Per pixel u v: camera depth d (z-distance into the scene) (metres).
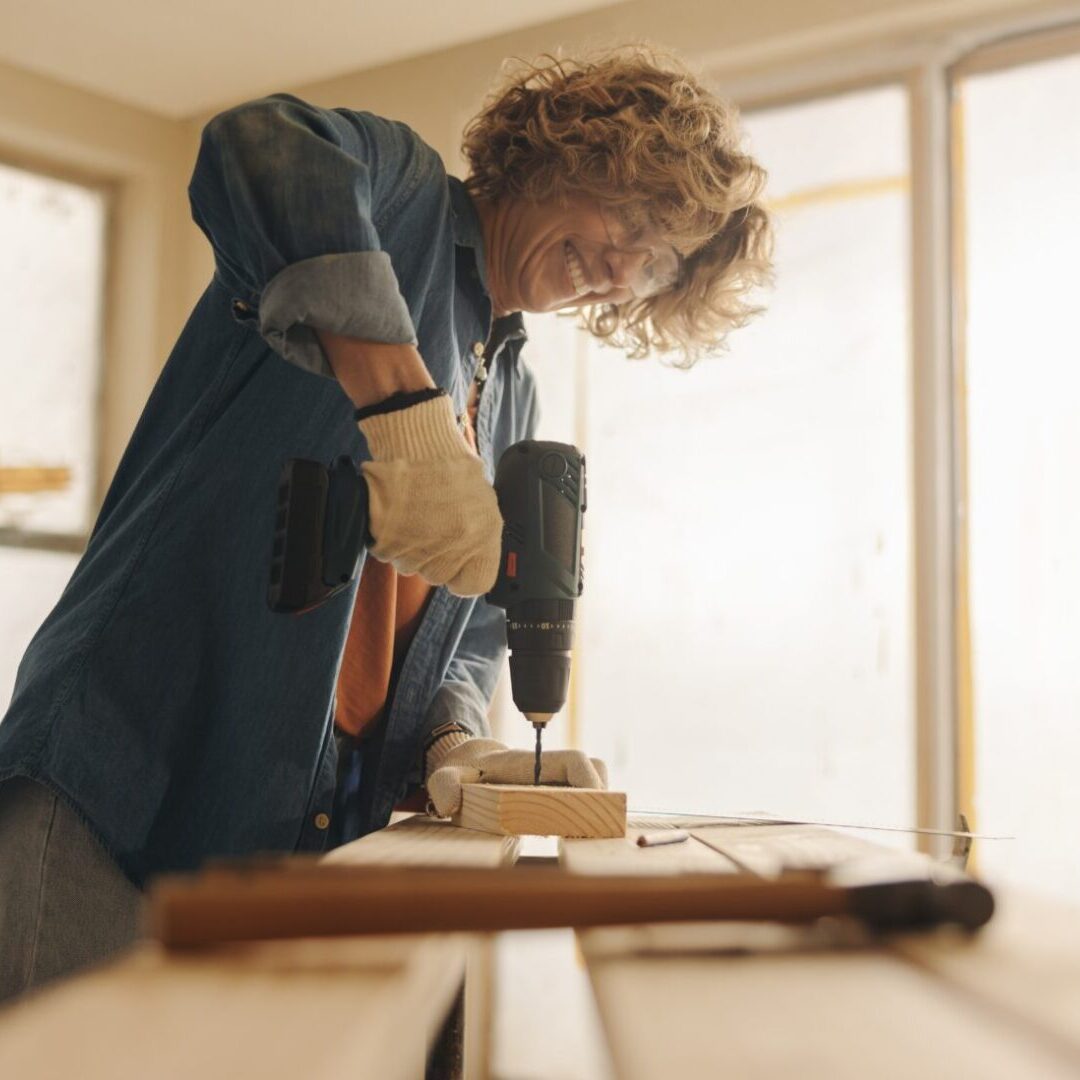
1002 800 2.46
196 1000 0.41
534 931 0.53
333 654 1.17
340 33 2.97
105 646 1.17
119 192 3.38
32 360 3.20
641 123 1.23
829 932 0.57
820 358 2.74
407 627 1.34
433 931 0.51
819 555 2.71
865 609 2.65
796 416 2.75
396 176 1.17
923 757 2.51
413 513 0.97
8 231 3.18
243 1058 0.34
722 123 1.33
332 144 1.00
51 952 1.12
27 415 3.18
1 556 3.11
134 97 3.26
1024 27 2.55
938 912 0.54
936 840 1.98
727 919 0.54
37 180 3.25
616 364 2.96
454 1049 1.10
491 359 1.42
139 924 1.14
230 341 1.23
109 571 1.21
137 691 1.17
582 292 1.38
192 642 1.19
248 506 1.19
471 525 0.98
